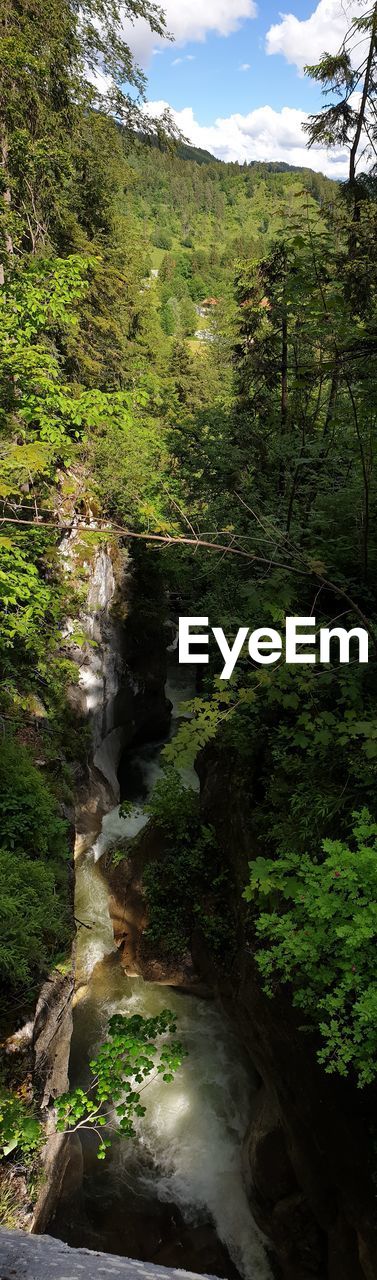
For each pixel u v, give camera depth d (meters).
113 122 16.12
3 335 8.30
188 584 11.84
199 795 11.39
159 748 17.45
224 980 9.06
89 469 15.87
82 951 10.65
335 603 7.25
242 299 10.84
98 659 14.22
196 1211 8.33
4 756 8.73
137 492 14.73
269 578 5.52
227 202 154.25
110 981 10.57
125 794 15.35
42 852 8.09
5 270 11.49
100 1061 5.52
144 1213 8.16
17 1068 5.81
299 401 9.13
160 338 37.88
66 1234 7.25
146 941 10.28
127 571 15.97
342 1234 6.75
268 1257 7.92
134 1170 8.63
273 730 8.16
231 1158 8.80
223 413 12.72
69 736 12.20
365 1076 3.65
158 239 124.94
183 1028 10.08
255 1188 7.89
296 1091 6.85
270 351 10.71
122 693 15.50
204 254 109.31
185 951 9.92
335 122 8.83
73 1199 7.60
